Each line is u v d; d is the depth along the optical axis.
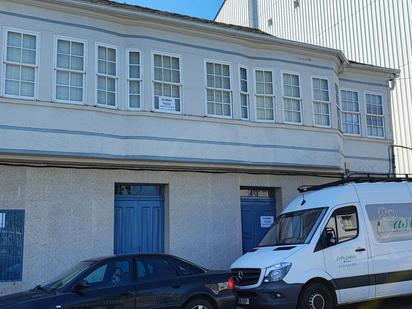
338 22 28.98
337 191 11.69
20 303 8.38
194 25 14.87
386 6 26.11
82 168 13.75
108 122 13.49
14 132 12.25
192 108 14.78
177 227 14.84
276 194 17.00
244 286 10.59
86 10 13.44
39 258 12.93
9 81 12.40
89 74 13.34
